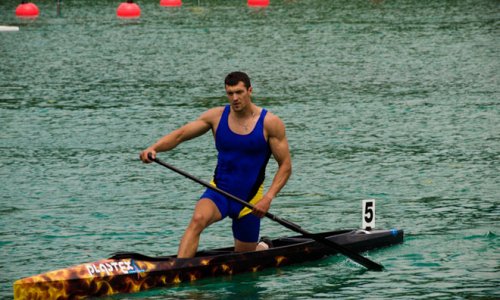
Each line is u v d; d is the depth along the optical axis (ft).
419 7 433.48
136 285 94.94
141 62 281.33
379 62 275.18
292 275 100.89
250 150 100.01
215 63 277.23
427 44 312.29
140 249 111.24
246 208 100.83
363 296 93.81
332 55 290.76
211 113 101.24
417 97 217.36
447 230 117.70
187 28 366.02
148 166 154.61
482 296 93.50
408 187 139.23
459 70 258.37
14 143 173.88
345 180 143.74
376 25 366.84
